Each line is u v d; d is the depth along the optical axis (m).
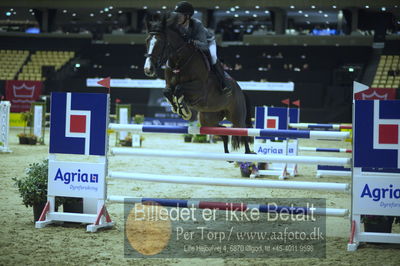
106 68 36.19
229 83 8.19
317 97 31.89
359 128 6.40
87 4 35.38
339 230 7.48
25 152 18.89
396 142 6.28
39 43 39.75
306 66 34.81
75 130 7.36
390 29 37.34
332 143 29.00
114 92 34.72
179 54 7.20
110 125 7.32
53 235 6.86
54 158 7.45
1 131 18.45
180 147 23.66
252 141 9.28
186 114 7.42
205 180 6.95
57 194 7.41
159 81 34.06
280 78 33.66
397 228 7.59
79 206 7.63
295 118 14.66
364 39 35.41
